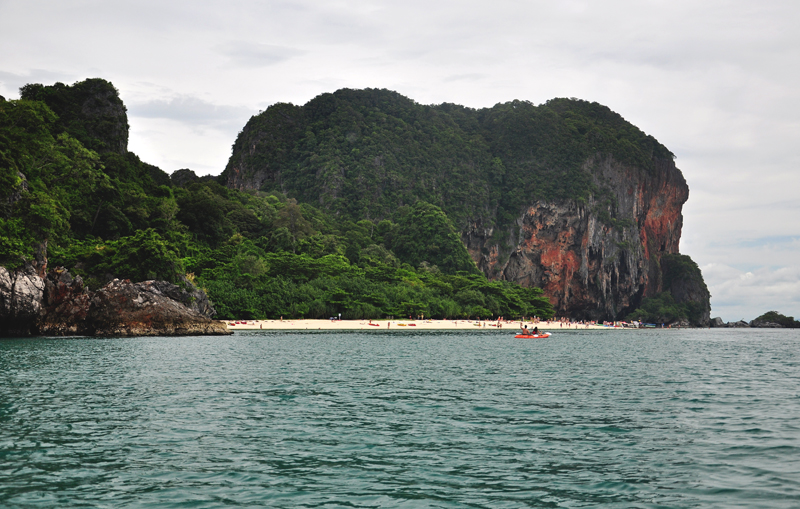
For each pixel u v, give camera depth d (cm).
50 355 5044
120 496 1510
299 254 18300
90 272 9094
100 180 13225
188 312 8656
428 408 2739
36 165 12081
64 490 1548
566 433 2238
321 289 14362
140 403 2780
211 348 6284
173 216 15425
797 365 5438
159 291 8525
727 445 2066
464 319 17988
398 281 17475
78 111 17238
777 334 18750
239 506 1449
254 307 12438
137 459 1836
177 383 3469
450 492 1560
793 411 2747
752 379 4134
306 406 2756
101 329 7794
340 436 2156
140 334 7956
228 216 19662
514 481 1656
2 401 2772
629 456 1920
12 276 6938
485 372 4369
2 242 6956
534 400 3009
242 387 3347
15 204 7725
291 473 1709
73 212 12225
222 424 2339
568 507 1462
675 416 2597
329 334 10400
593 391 3378
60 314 7688
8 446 1958
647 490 1588
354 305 14300
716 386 3694
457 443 2069
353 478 1669
